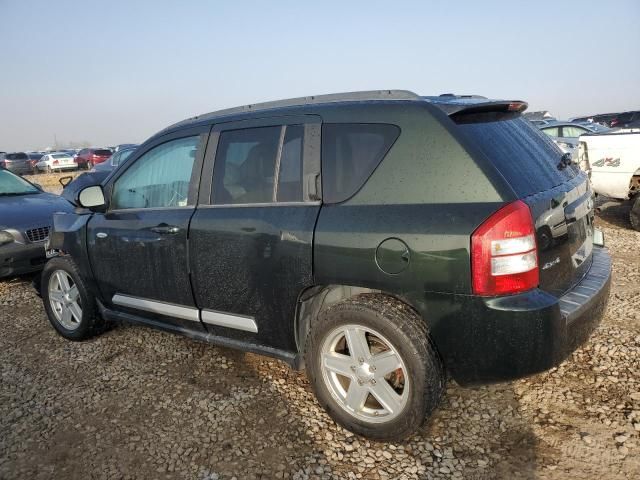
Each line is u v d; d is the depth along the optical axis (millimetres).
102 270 3961
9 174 7461
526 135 2949
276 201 2998
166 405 3227
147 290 3670
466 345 2420
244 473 2559
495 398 3082
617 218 8570
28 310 5301
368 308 2578
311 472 2543
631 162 7477
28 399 3414
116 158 13508
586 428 2756
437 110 2600
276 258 2896
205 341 3469
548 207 2512
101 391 3463
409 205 2525
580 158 8156
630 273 5352
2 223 5957
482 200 2377
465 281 2346
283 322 2990
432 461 2580
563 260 2656
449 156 2488
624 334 3816
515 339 2312
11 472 2674
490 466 2523
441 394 2580
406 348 2482
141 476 2586
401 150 2617
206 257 3229
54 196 7199
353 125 2803
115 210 3908
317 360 2848
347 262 2631
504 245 2293
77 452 2811
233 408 3143
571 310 2477
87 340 4379
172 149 3598
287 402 3174
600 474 2418
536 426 2805
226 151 3281
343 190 2756
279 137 3059
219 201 3254
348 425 2795
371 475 2506
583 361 3459
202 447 2781
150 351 4055
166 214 3492
